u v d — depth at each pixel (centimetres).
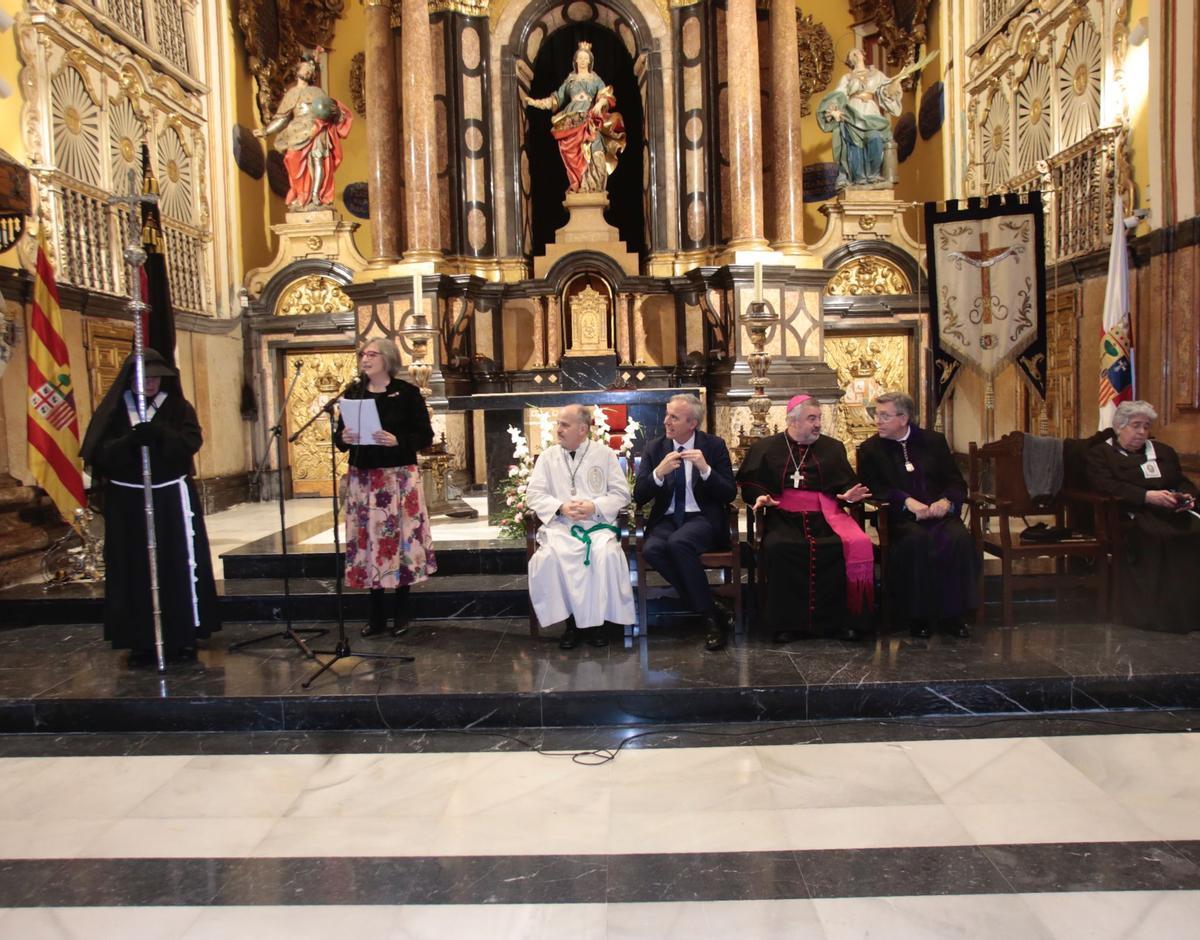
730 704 407
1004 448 514
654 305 1025
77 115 762
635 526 493
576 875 283
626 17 1045
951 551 473
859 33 1109
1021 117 871
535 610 479
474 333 1024
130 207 455
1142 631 482
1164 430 633
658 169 1044
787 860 288
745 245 950
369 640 505
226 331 1012
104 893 281
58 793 354
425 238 984
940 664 432
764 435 698
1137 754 362
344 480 507
